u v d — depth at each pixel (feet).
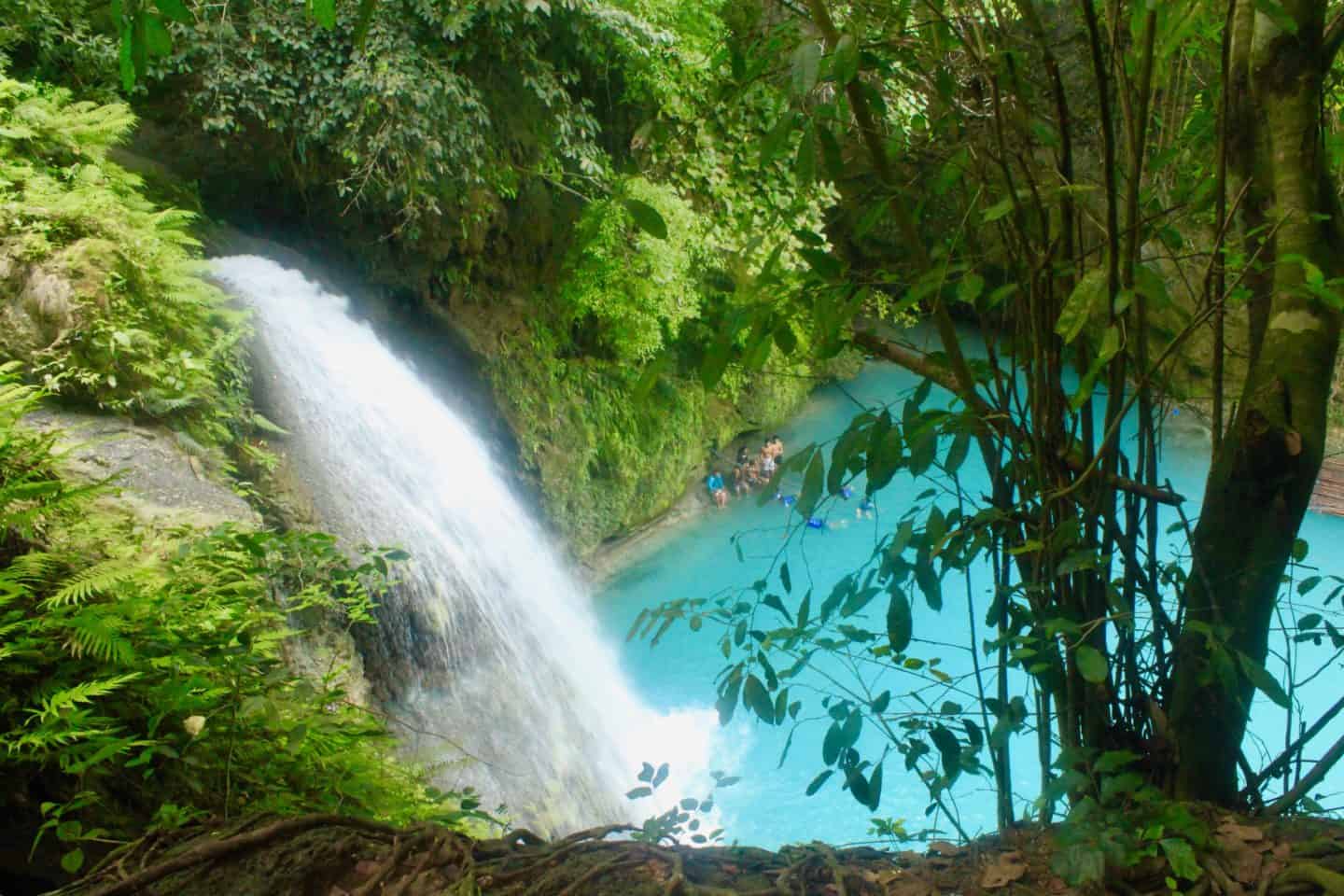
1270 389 5.32
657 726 28.53
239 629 8.56
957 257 5.65
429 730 21.36
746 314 5.43
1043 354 5.60
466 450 32.19
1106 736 5.93
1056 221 5.81
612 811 23.66
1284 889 4.85
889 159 5.65
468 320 33.96
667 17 31.35
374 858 5.63
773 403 44.86
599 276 34.12
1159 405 6.33
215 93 27.78
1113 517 5.75
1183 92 6.73
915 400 5.43
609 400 37.50
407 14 27.66
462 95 27.86
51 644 8.15
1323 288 4.75
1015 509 5.66
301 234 32.14
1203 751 5.79
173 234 20.27
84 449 15.42
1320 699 23.02
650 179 32.73
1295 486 5.33
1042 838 5.74
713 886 5.50
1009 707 5.49
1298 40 5.35
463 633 24.32
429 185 29.84
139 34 4.35
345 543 21.98
